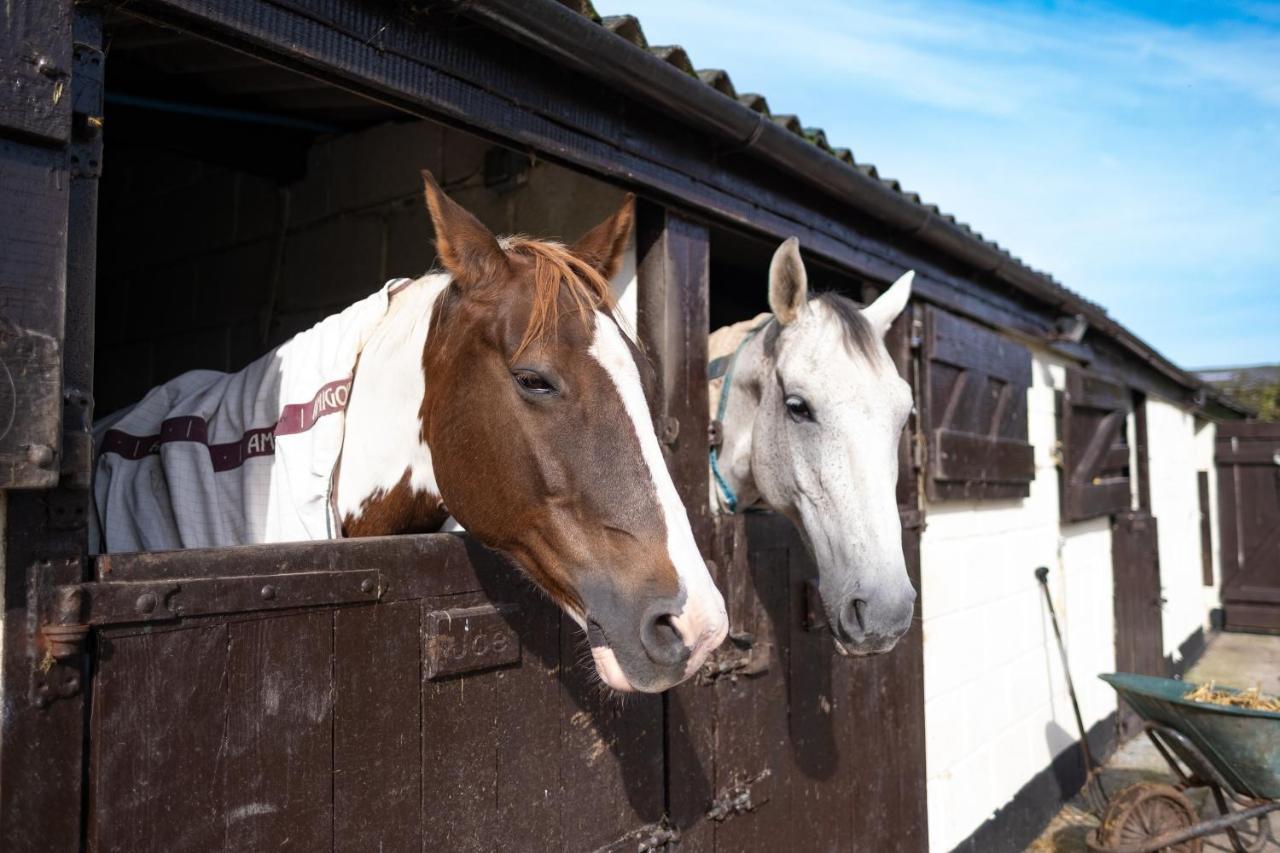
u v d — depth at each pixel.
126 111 3.12
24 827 1.05
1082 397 5.50
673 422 2.25
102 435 2.22
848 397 2.12
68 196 1.10
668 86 2.06
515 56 1.82
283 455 1.82
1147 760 5.76
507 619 1.70
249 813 1.29
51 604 1.07
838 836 2.81
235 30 1.32
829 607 2.11
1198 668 8.48
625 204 1.72
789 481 2.25
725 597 2.33
